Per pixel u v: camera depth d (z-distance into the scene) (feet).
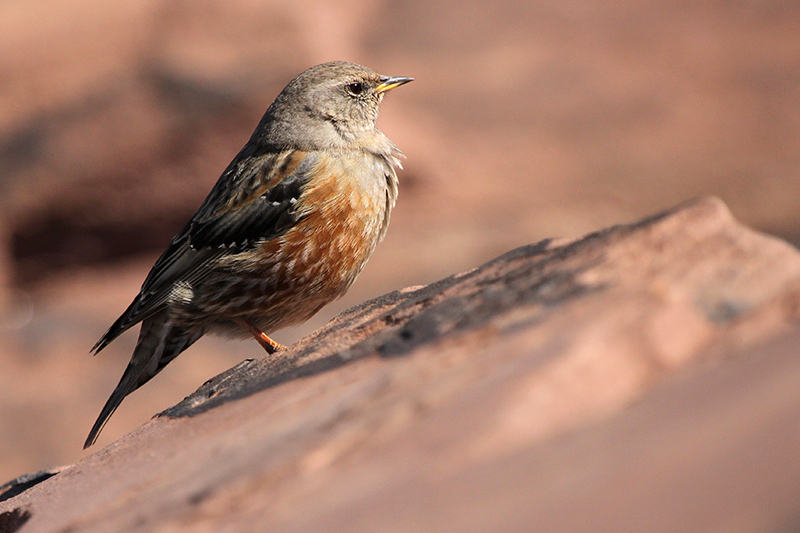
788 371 9.53
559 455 9.71
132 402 59.72
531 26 104.78
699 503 7.70
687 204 15.26
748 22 104.53
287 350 22.09
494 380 11.86
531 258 17.74
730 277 12.89
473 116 96.84
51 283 90.38
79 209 89.61
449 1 106.01
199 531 12.06
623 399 10.90
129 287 84.69
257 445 14.29
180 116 88.58
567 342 11.85
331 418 13.70
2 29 94.53
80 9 95.40
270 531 10.86
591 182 89.71
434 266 77.82
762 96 96.02
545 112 96.84
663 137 93.35
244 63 90.12
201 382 61.36
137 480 16.08
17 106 93.20
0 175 89.45
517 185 91.25
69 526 15.15
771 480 7.59
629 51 101.86
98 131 89.10
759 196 84.33
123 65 92.99
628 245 14.80
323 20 94.79
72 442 57.00
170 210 90.99
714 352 11.35
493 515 8.93
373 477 11.00
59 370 66.28
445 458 10.59
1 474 53.98
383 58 100.32
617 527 7.85
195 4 94.63
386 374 14.43
